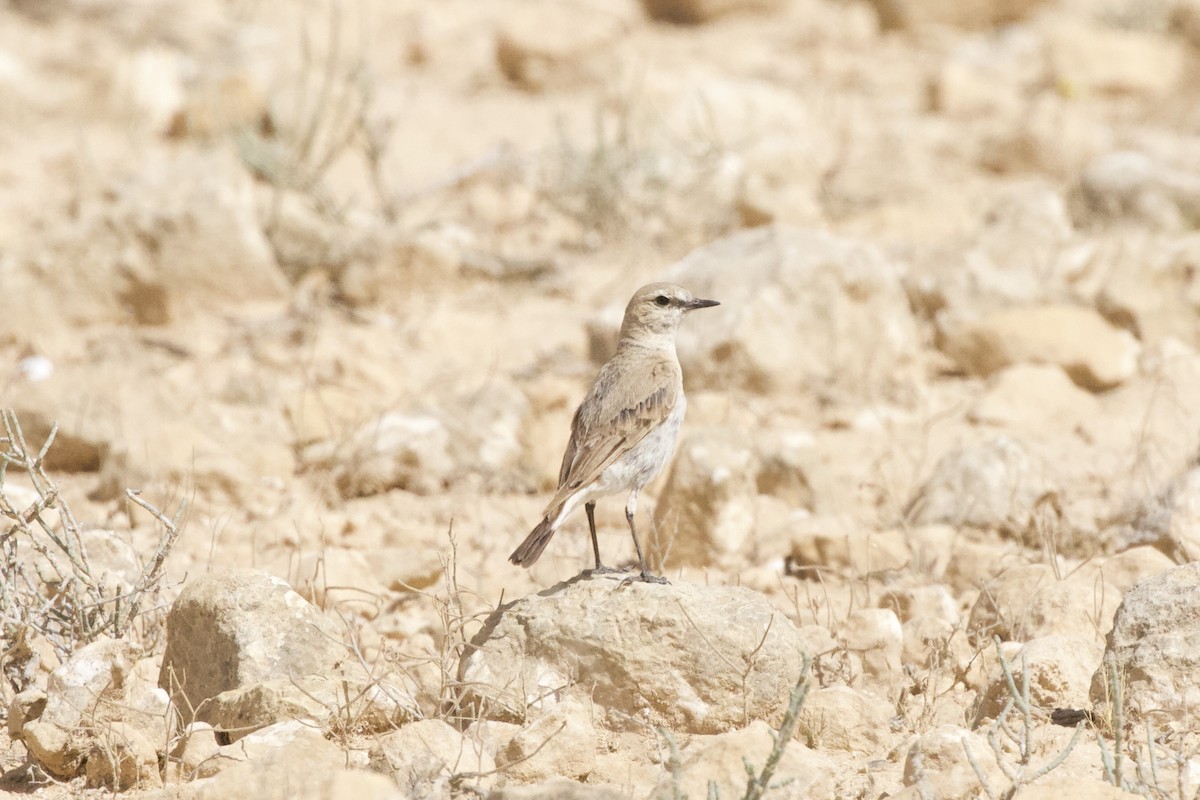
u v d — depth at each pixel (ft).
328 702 31.32
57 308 62.03
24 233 68.59
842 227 71.72
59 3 107.04
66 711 31.07
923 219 71.56
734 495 43.42
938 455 50.37
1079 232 69.62
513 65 94.63
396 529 45.29
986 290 60.29
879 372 57.00
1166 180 70.90
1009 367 56.80
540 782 29.07
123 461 47.85
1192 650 31.17
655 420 36.60
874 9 113.50
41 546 34.12
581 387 55.57
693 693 31.53
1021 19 112.06
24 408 50.47
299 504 47.50
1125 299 58.90
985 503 44.70
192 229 62.69
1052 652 32.71
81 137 80.74
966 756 28.71
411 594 40.81
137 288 62.39
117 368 56.95
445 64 99.81
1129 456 48.88
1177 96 92.79
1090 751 30.32
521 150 81.15
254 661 32.35
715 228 71.46
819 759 28.96
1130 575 38.52
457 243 69.05
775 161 76.89
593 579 33.45
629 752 31.12
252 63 93.81
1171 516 41.68
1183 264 60.85
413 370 57.77
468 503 48.70
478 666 32.35
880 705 32.42
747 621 31.76
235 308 63.57
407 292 65.26
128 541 39.83
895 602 38.22
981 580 39.37
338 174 78.48
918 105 94.17
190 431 49.73
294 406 53.16
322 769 27.84
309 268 65.82
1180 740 30.40
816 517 45.01
